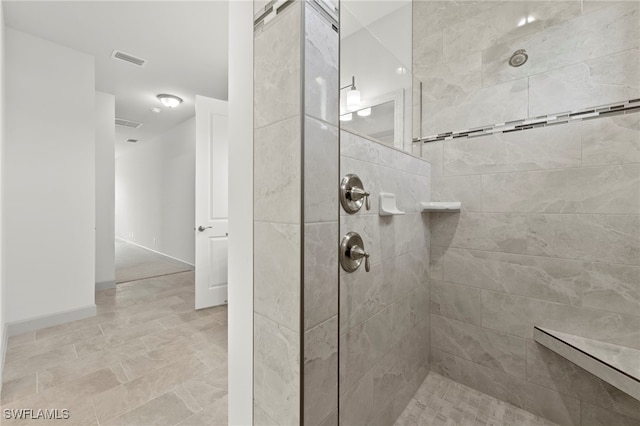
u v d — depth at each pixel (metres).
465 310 1.70
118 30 2.42
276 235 0.80
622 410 1.26
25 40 2.43
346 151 1.07
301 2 0.72
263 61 0.85
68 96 2.64
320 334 0.78
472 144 1.68
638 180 1.22
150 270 4.64
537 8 1.48
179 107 4.20
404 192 1.51
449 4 1.80
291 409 0.76
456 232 1.74
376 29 1.84
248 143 0.91
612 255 1.28
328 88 0.81
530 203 1.49
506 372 1.56
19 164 2.40
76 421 1.40
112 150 3.72
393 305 1.40
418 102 1.87
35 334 2.33
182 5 2.14
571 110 1.37
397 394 1.44
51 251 2.54
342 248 1.04
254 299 0.89
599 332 1.30
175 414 1.45
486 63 1.64
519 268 1.52
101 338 2.26
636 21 1.22
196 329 2.43
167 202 5.50
